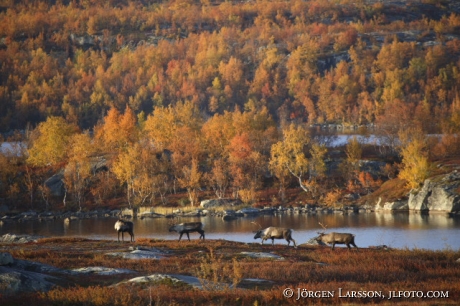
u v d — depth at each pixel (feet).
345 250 266.57
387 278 182.39
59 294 141.90
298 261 226.79
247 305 139.54
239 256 241.96
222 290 151.84
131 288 149.79
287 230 294.46
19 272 159.63
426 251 260.01
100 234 519.60
